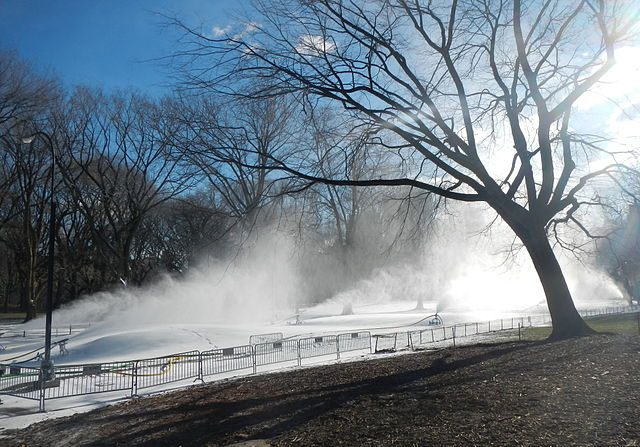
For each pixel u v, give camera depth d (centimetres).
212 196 5300
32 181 6100
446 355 1758
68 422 1197
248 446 850
